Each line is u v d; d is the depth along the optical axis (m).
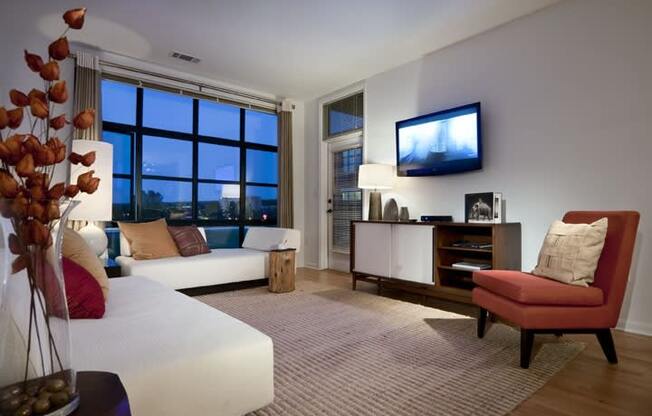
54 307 0.73
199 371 1.15
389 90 4.36
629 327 2.58
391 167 4.12
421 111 4.02
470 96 3.57
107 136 4.16
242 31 3.48
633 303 2.57
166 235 3.66
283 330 2.52
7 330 0.70
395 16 3.19
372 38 3.60
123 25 3.36
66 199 0.79
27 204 0.71
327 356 2.07
